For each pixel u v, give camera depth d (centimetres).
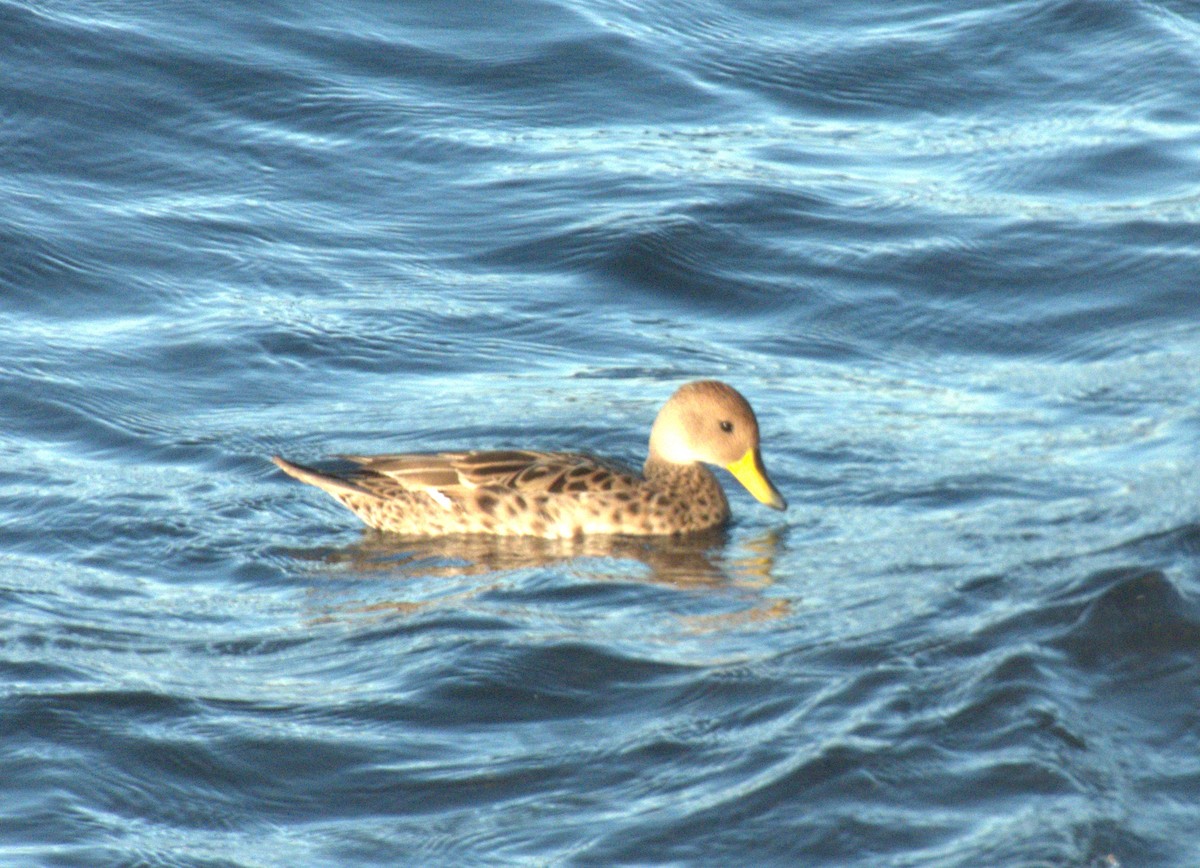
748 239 1961
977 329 1789
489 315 1805
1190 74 2370
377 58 2350
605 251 1917
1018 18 2538
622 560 1334
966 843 834
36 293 1811
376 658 1092
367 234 1975
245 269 1880
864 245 1955
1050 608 1071
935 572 1207
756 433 1425
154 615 1184
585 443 1546
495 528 1402
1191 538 1198
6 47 2236
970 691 970
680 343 1761
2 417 1561
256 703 1024
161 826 899
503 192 2064
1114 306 1825
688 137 2223
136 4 2388
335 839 880
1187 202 2050
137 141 2120
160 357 1694
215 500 1414
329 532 1378
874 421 1560
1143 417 1528
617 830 864
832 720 954
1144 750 914
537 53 2394
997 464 1438
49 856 866
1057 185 2111
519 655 1078
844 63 2422
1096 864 814
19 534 1330
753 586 1232
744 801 878
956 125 2281
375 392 1650
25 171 2038
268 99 2227
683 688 1024
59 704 1017
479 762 947
